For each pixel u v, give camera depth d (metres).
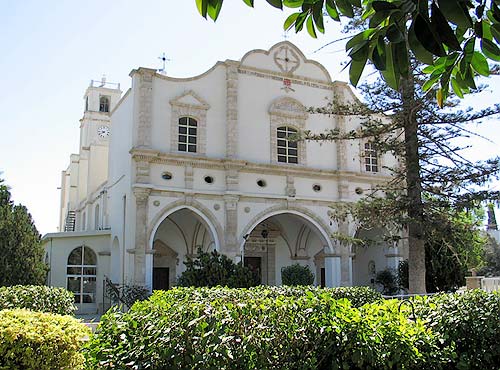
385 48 3.61
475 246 28.73
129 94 28.89
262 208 29.06
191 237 31.55
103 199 34.53
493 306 8.12
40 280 24.12
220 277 23.22
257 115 30.03
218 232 27.70
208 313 6.07
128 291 24.84
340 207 22.86
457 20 2.99
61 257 30.20
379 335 6.57
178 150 27.95
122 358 5.89
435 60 4.32
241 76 30.03
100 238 31.02
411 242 20.86
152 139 27.38
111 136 33.28
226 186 28.25
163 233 31.20
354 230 31.27
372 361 6.40
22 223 24.20
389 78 3.65
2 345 7.36
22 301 14.91
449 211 20.75
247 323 6.20
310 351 6.41
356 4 3.72
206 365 5.65
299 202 30.08
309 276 29.50
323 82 32.25
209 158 28.02
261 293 11.93
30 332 7.57
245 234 28.31
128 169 27.64
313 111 22.36
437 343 7.62
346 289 15.45
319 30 3.96
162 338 5.83
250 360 5.98
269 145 30.06
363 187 31.94
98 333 6.66
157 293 10.49
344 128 31.97
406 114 20.05
